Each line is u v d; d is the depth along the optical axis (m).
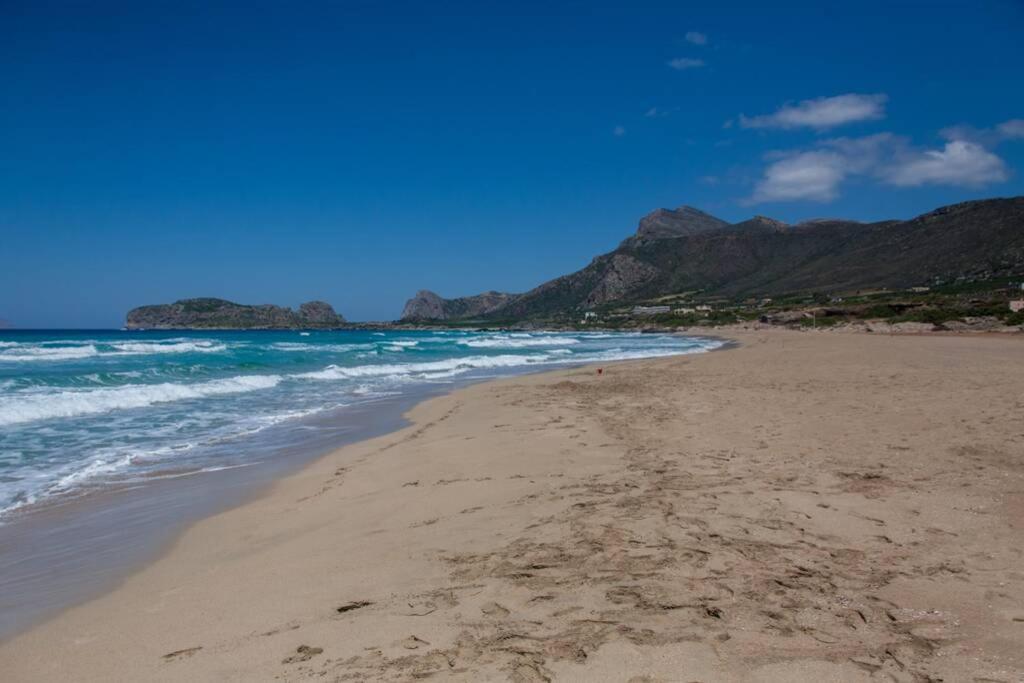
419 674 2.89
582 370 22.06
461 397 14.96
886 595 3.47
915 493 5.34
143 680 3.04
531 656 2.99
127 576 4.60
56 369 21.56
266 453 9.12
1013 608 3.25
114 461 8.57
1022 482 5.54
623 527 4.76
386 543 4.81
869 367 18.95
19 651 3.45
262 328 176.88
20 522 5.98
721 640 3.06
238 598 3.97
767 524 4.71
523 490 6.12
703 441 8.19
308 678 2.92
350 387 18.19
